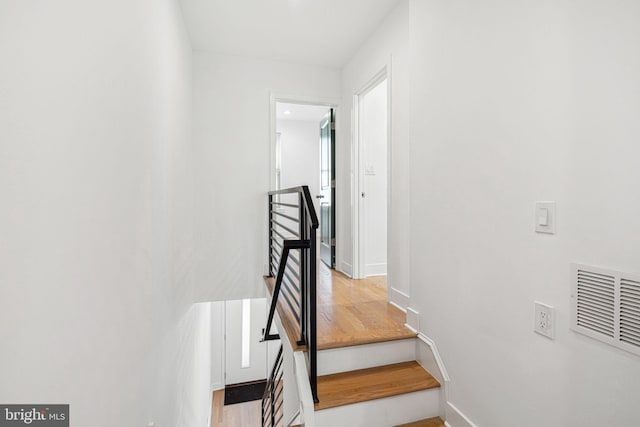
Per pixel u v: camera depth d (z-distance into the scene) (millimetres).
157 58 1757
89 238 907
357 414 1651
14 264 609
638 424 889
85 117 884
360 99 3578
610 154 952
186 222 2834
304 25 2943
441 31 1779
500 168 1380
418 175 2020
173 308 2184
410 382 1795
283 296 2830
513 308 1315
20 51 624
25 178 641
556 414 1129
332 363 1894
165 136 1966
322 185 5121
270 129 3643
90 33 914
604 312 971
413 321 2082
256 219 3609
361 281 3510
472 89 1549
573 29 1060
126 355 1208
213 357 5320
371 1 2574
